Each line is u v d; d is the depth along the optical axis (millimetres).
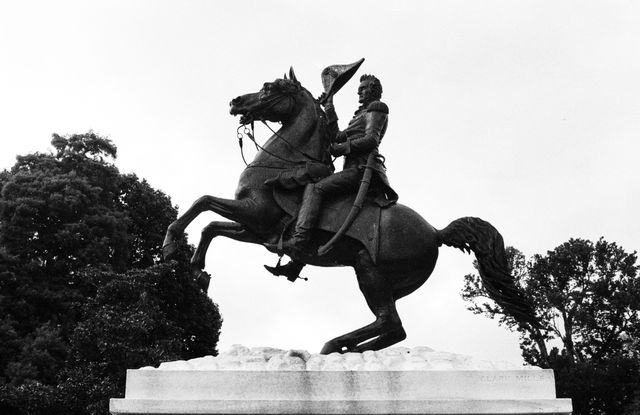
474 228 5172
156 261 20516
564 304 25031
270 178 5148
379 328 4898
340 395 3973
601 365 23422
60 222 18453
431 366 4219
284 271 5449
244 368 4168
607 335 25766
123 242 19047
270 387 3969
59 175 18891
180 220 5012
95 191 19109
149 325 13695
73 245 17984
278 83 5402
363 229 5027
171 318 19297
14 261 17312
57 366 15797
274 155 5262
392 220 5051
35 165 19953
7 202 18062
